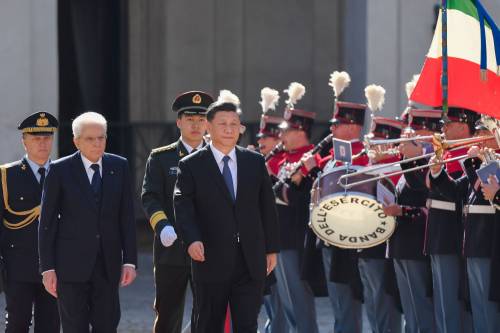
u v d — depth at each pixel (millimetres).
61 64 47375
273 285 25125
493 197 20031
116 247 20234
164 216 20984
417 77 24234
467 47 21641
